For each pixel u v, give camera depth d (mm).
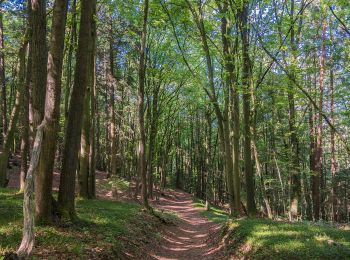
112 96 27562
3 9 19531
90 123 19281
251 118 16359
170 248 14211
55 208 10422
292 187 22172
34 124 9867
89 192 19656
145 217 16906
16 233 8289
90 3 10797
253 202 16906
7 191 16172
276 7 16391
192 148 57000
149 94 30719
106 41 27453
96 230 10617
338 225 15234
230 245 12086
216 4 16828
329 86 24344
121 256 9742
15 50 24203
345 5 13555
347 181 29000
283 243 9680
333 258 8102
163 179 43438
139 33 25859
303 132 25594
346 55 21016
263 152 31453
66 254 7781
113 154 26734
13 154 34438
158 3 18484
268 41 15547
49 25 23062
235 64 15984
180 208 34156
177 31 23844
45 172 9781
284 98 20062
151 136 32281
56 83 9750
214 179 46250
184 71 29828
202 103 37000
